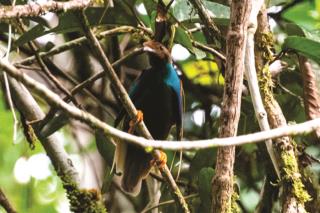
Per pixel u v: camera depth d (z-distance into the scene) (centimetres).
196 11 977
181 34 943
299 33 1082
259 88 866
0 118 1496
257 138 615
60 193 1536
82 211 918
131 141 590
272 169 1076
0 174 1529
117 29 989
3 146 1534
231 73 720
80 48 1252
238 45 721
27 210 1452
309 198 818
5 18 681
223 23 973
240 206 1222
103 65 746
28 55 1158
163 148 591
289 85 1124
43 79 1248
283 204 806
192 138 1320
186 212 887
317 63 927
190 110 1345
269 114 848
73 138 1308
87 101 1273
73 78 1266
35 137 980
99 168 1224
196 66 1422
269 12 1226
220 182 721
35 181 1505
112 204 1227
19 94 978
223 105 720
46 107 1183
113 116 1215
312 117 941
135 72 1332
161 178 1093
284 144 815
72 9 715
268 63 902
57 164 958
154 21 966
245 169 1209
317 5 1320
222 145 604
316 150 998
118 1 986
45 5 703
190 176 1102
